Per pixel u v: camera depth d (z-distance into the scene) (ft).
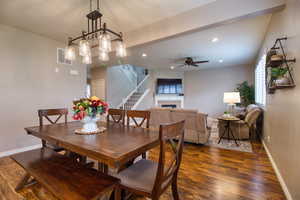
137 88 26.94
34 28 10.17
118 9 8.14
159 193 4.08
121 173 4.92
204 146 11.64
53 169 5.16
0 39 9.46
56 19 9.09
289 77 6.04
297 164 5.21
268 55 7.88
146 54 16.15
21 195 5.95
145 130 6.61
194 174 7.54
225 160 9.13
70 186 4.21
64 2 7.49
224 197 5.88
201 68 24.49
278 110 7.64
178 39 12.03
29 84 10.68
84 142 4.89
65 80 12.67
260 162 8.86
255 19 9.18
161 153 3.84
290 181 5.77
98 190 4.04
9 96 9.81
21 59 10.30
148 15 8.75
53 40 11.94
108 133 6.07
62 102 12.48
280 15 7.23
